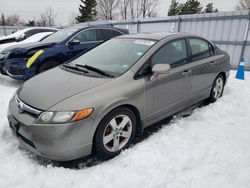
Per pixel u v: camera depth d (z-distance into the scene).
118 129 2.60
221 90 4.57
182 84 3.39
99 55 3.39
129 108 2.71
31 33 8.88
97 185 2.13
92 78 2.71
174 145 2.78
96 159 2.63
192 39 3.78
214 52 4.26
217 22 9.40
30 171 2.32
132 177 2.24
